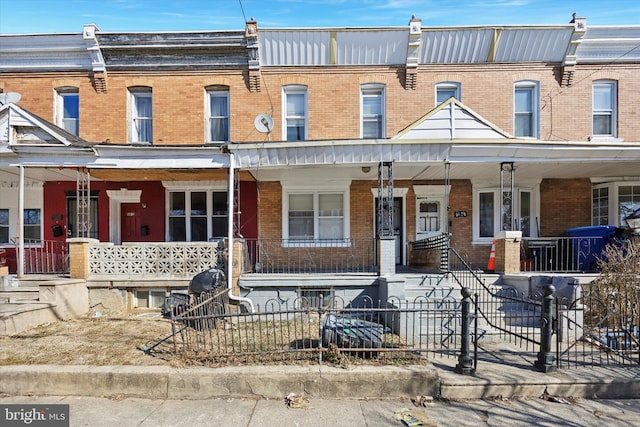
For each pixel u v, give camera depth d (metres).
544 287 5.41
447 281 8.94
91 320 8.30
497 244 9.61
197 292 7.95
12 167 9.66
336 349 5.36
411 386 4.89
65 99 12.16
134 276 9.47
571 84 11.70
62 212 12.28
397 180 12.10
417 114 11.79
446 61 11.76
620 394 4.91
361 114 11.91
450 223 12.07
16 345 6.21
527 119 11.96
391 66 11.79
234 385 4.88
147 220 12.36
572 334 6.89
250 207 12.12
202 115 11.87
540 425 4.19
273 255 11.87
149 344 6.25
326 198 12.09
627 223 9.76
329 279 9.16
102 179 11.92
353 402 4.75
